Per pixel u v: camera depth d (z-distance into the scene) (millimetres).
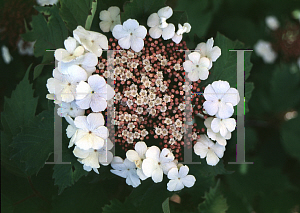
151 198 334
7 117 377
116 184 386
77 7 333
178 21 333
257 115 430
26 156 333
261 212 411
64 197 381
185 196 386
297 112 423
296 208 409
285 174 414
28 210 384
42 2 410
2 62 418
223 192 416
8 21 408
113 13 336
